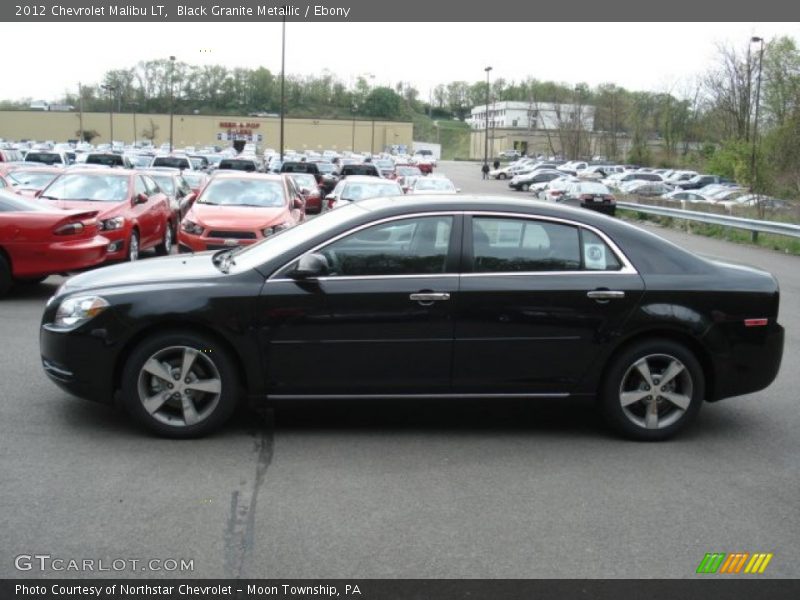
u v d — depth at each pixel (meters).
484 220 5.76
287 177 15.12
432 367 5.66
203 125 108.69
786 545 4.29
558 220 5.80
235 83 127.81
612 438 5.96
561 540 4.27
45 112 107.38
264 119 110.75
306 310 5.53
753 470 5.38
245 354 5.54
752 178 34.12
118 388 5.73
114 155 32.59
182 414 5.64
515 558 4.07
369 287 5.57
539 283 5.68
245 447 5.52
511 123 139.88
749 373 5.93
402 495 4.79
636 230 5.93
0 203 10.64
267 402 5.65
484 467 5.29
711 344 5.82
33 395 6.50
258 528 4.31
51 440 5.53
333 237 5.64
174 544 4.12
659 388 5.84
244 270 5.64
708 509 4.72
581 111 101.31
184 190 20.58
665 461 5.51
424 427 6.07
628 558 4.10
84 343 5.52
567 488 4.98
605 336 5.72
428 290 5.59
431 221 5.71
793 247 20.92
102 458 5.23
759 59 49.38
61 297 5.71
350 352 5.59
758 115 47.47
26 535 4.17
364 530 4.32
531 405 6.70
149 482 4.87
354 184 19.88
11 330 8.82
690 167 77.25
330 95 143.88
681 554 4.16
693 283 5.81
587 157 98.50
